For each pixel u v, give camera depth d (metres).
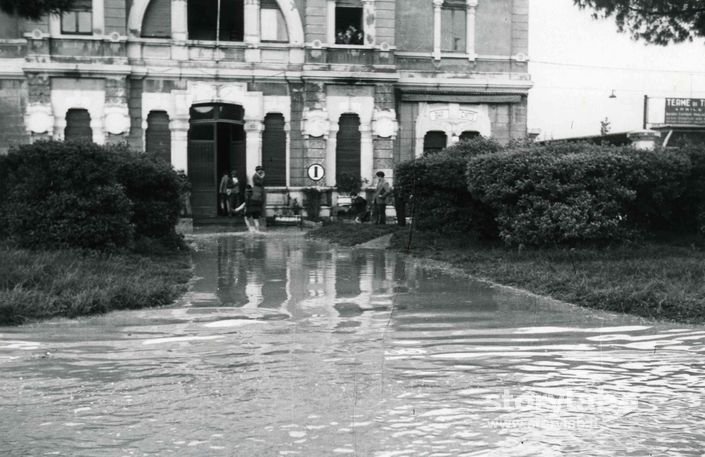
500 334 10.00
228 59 35.41
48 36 33.66
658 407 6.91
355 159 36.66
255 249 22.86
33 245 16.34
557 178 17.86
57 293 12.09
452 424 6.39
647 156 18.58
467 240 20.91
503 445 5.92
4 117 34.00
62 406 6.85
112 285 12.63
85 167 16.66
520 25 39.06
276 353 8.89
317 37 35.94
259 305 12.41
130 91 34.69
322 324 10.70
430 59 38.19
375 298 13.10
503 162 18.14
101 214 16.80
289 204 35.62
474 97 38.53
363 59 36.34
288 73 35.62
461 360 8.57
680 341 9.59
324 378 7.79
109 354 8.82
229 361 8.49
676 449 5.88
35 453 5.72
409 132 38.19
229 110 35.56
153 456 5.66
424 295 13.38
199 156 35.47
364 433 6.15
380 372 8.02
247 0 35.38
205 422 6.42
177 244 21.48
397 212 26.84
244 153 35.75
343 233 25.97
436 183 20.81
